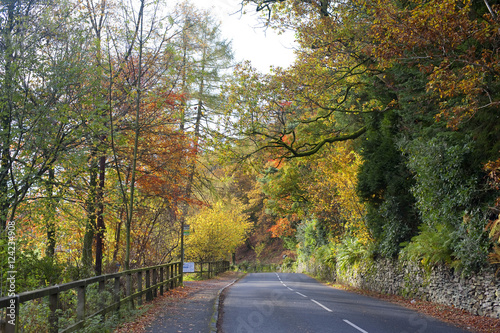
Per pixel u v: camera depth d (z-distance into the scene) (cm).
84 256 1709
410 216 1831
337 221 2845
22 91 1218
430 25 969
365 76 1928
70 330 707
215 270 3653
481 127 1245
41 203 1380
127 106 1567
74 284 737
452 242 1330
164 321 1021
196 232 3578
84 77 1276
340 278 2814
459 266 1278
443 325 1018
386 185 1941
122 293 1202
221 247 3781
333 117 2327
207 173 2197
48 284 1147
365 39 1612
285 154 2188
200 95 2233
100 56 1364
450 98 1321
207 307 1302
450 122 1009
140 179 1698
